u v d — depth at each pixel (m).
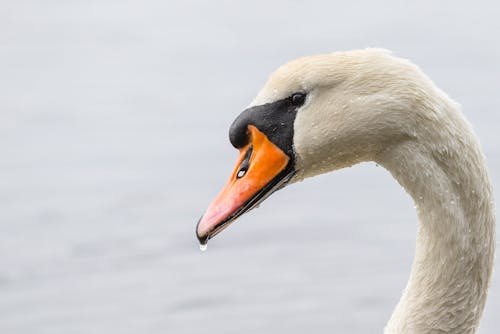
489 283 6.58
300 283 14.35
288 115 6.73
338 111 6.58
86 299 14.29
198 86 23.89
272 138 6.77
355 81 6.55
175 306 13.95
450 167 6.38
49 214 17.08
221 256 15.34
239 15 31.23
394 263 14.80
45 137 20.84
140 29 30.28
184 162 19.17
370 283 14.29
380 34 27.08
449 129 6.36
